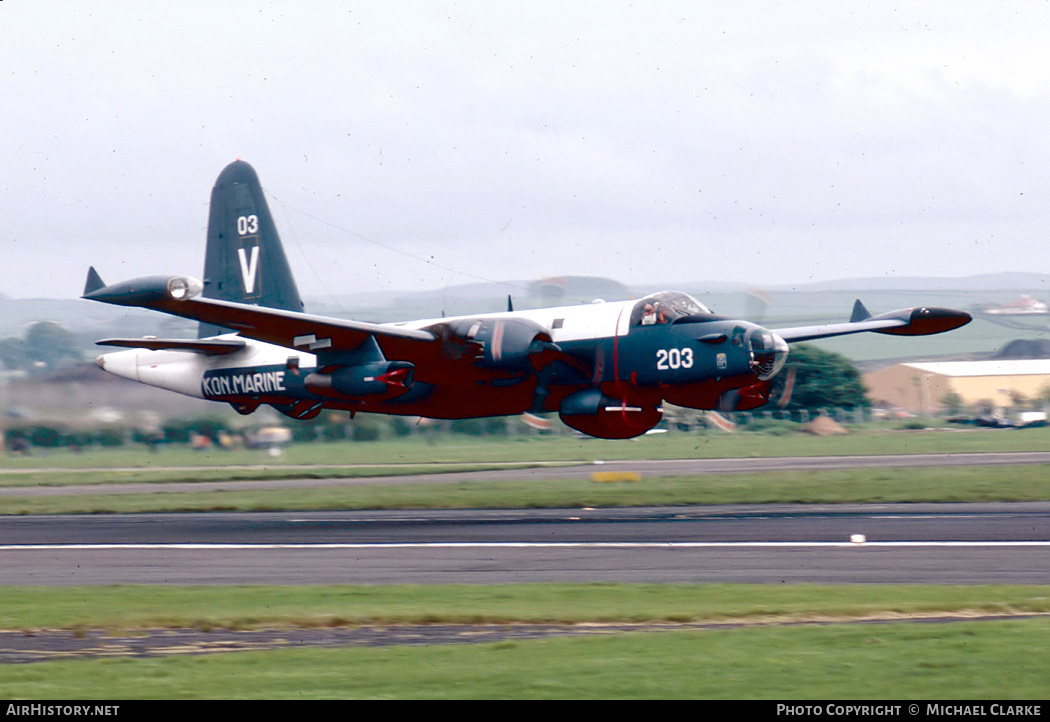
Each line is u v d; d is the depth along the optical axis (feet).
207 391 386.93
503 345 291.38
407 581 183.01
